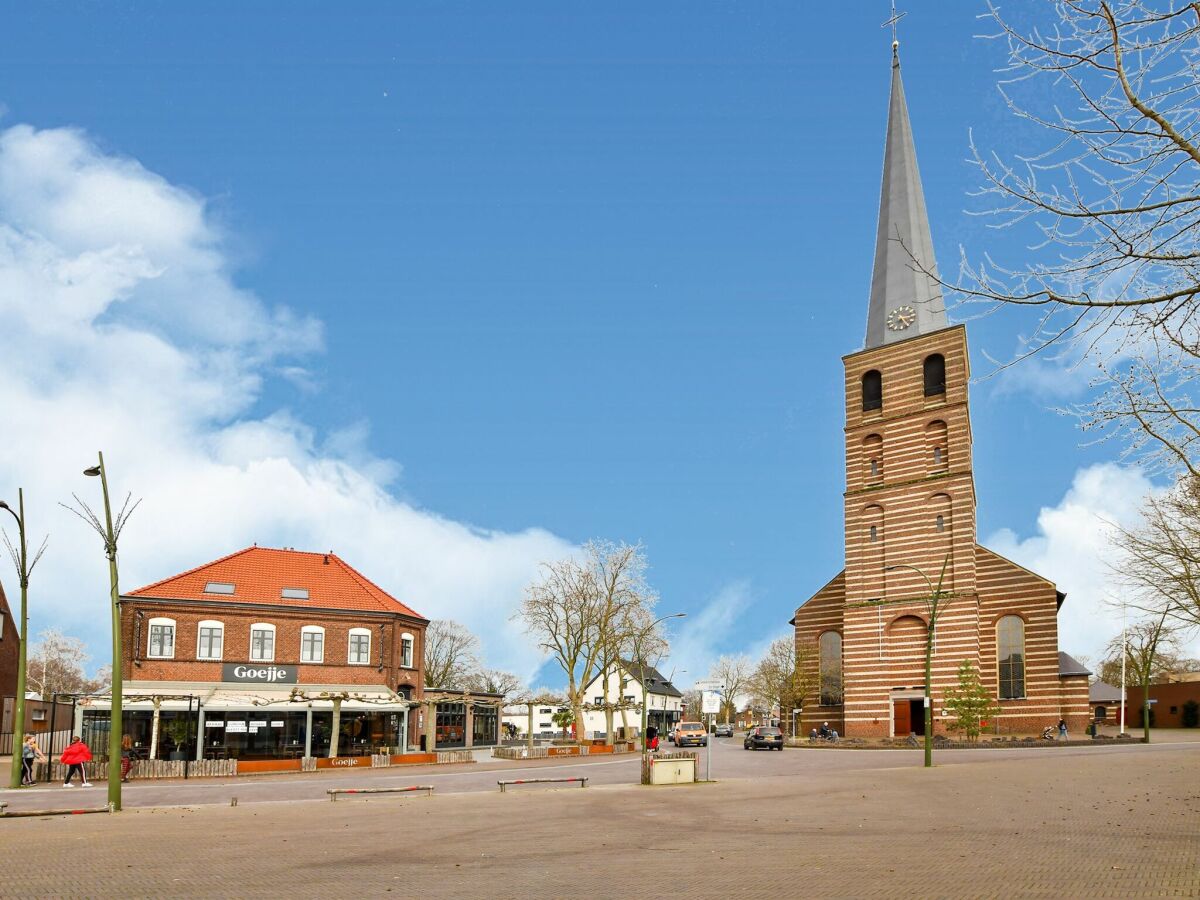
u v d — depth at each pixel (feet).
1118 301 31.99
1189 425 39.86
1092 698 346.13
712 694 118.01
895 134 269.85
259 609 187.73
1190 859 48.93
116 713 91.91
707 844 59.11
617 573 231.91
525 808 87.25
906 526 244.42
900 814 74.69
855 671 246.27
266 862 53.88
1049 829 62.28
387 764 162.71
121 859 55.57
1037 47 30.53
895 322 256.93
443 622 357.82
